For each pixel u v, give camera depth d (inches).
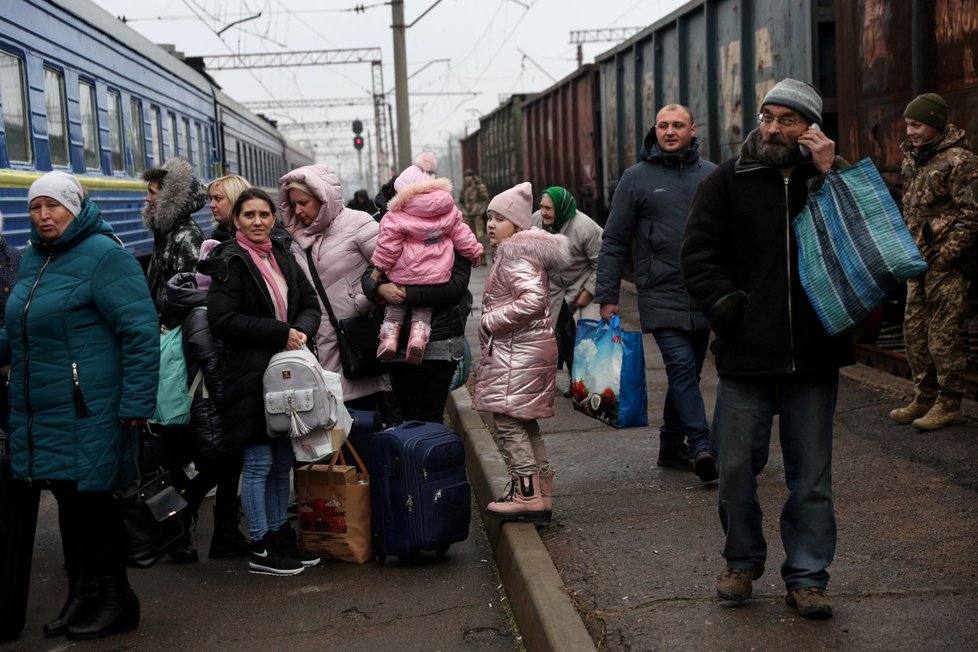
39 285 165.2
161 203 243.6
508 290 189.8
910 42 272.7
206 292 205.3
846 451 230.2
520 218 191.3
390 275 208.7
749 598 152.7
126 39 542.9
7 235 354.3
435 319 212.2
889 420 250.1
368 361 219.1
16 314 164.6
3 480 166.1
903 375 291.4
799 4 342.0
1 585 165.8
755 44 391.2
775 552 172.6
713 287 142.4
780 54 363.3
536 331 190.9
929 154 233.1
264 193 196.4
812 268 138.6
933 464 212.8
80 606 171.6
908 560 163.3
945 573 156.9
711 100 442.9
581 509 207.3
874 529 178.7
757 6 385.7
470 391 341.4
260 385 191.2
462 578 192.2
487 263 890.1
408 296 207.0
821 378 144.0
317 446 192.1
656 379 342.3
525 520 194.4
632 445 257.9
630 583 164.2
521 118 1088.2
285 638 167.2
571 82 770.8
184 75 706.2
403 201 205.5
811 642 136.6
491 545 209.3
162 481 173.8
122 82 530.9
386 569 198.8
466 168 1784.0
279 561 197.2
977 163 225.6
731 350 144.5
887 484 203.6
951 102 255.4
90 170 466.3
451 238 212.4
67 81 434.0
